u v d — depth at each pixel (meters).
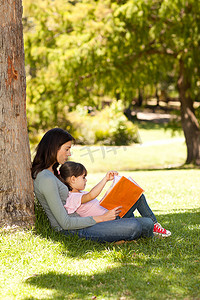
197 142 22.27
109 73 19.84
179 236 5.13
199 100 23.19
